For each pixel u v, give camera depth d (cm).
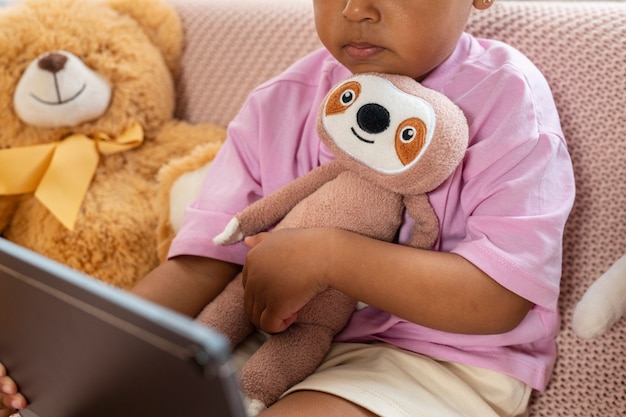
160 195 94
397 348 73
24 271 47
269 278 68
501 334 71
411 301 65
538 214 66
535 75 74
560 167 69
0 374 63
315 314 71
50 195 96
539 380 73
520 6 86
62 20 97
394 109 64
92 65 98
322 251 66
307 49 96
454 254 66
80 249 94
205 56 107
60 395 58
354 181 69
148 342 41
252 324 76
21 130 97
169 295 78
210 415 44
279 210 74
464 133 65
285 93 84
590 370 77
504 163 68
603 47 79
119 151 101
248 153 84
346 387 64
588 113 79
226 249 80
